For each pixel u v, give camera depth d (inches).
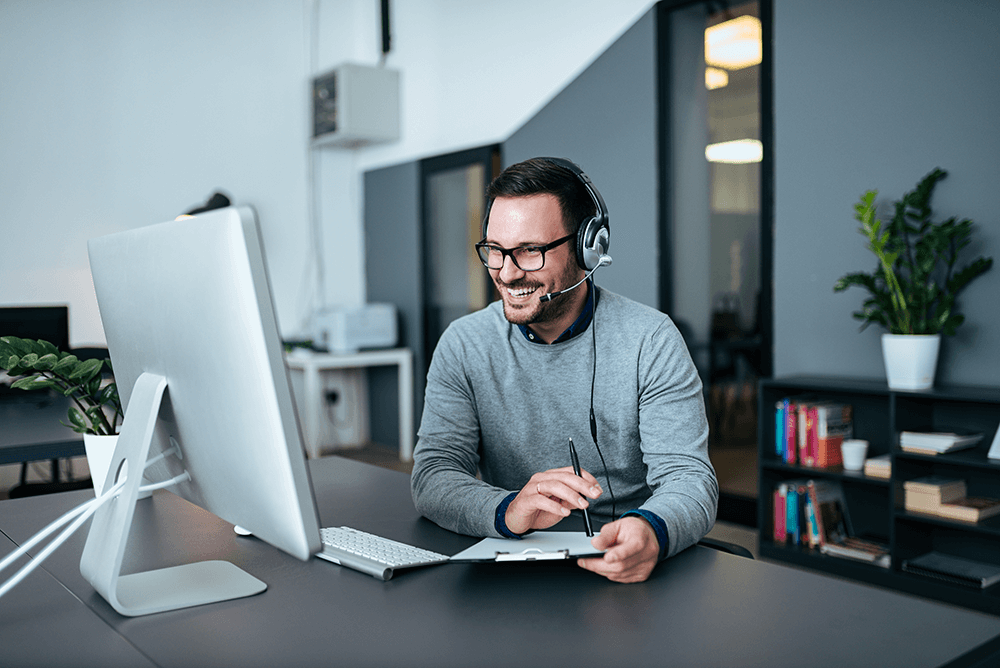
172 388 33.1
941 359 109.1
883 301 105.7
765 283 130.2
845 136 117.9
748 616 31.4
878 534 114.9
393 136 201.9
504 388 53.9
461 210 189.8
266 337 27.5
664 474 47.2
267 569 37.7
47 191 168.7
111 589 31.6
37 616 31.9
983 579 95.7
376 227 213.6
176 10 185.0
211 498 34.3
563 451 53.5
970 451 100.7
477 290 187.5
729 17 134.3
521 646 28.6
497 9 175.5
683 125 141.6
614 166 151.9
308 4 205.5
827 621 30.8
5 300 164.1
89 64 173.2
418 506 46.5
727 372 137.3
